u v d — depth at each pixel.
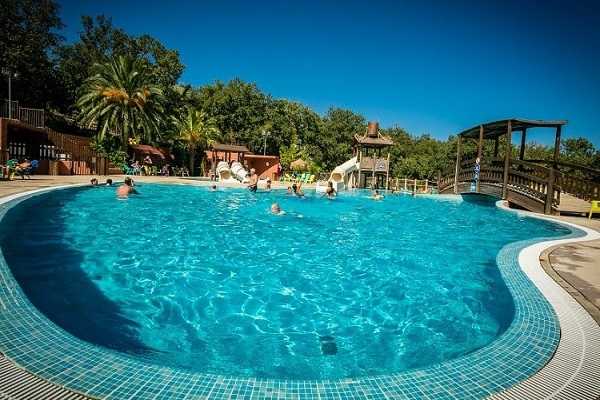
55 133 23.05
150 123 29.73
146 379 2.25
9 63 27.16
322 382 2.32
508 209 14.55
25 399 1.98
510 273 4.93
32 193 10.59
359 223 10.94
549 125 15.96
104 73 28.19
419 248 7.72
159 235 7.88
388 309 4.38
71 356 2.45
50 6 29.97
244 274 5.53
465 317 4.18
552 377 2.43
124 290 4.62
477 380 2.38
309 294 4.82
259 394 2.17
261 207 13.40
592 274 4.91
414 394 2.22
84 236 7.32
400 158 48.84
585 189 13.45
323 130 51.72
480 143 17.72
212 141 35.78
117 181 18.42
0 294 3.44
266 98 46.84
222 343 3.42
